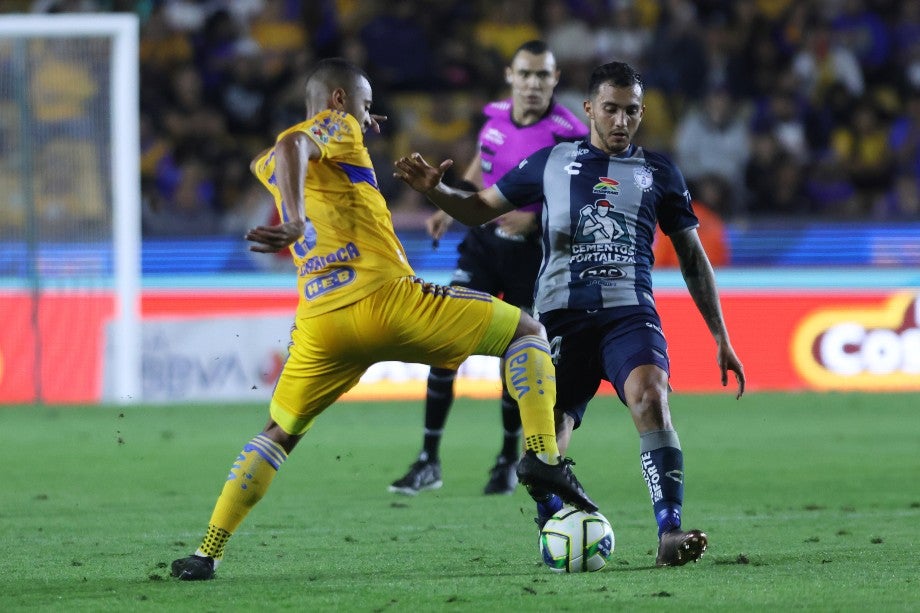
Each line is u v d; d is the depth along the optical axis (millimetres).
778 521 24672
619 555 20688
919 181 67188
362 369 18422
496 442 38781
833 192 65312
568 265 20328
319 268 17922
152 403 49281
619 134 20062
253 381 50531
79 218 48656
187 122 62875
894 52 72125
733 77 68000
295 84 64875
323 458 35312
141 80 64250
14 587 18141
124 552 21469
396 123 64125
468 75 67375
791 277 53000
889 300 53188
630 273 20203
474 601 16672
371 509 26641
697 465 33594
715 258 54000
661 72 67688
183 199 60656
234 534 23375
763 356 52781
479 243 29812
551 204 20391
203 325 50469
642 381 19312
